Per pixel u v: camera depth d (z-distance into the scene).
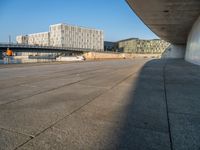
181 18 24.70
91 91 7.89
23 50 85.06
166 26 30.84
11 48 79.56
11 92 7.66
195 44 27.47
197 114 4.99
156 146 3.36
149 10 20.25
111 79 11.45
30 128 4.11
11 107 5.60
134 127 4.17
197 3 17.75
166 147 3.33
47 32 152.50
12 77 12.36
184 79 11.24
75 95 7.16
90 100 6.42
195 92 7.63
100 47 167.75
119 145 3.40
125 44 169.00
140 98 6.69
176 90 8.04
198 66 22.05
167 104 5.92
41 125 4.27
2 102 6.14
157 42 164.12
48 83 9.95
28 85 9.31
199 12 21.33
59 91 7.89
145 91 7.86
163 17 23.92
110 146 3.37
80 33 152.50
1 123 4.37
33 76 12.98
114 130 4.02
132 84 9.58
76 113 5.07
